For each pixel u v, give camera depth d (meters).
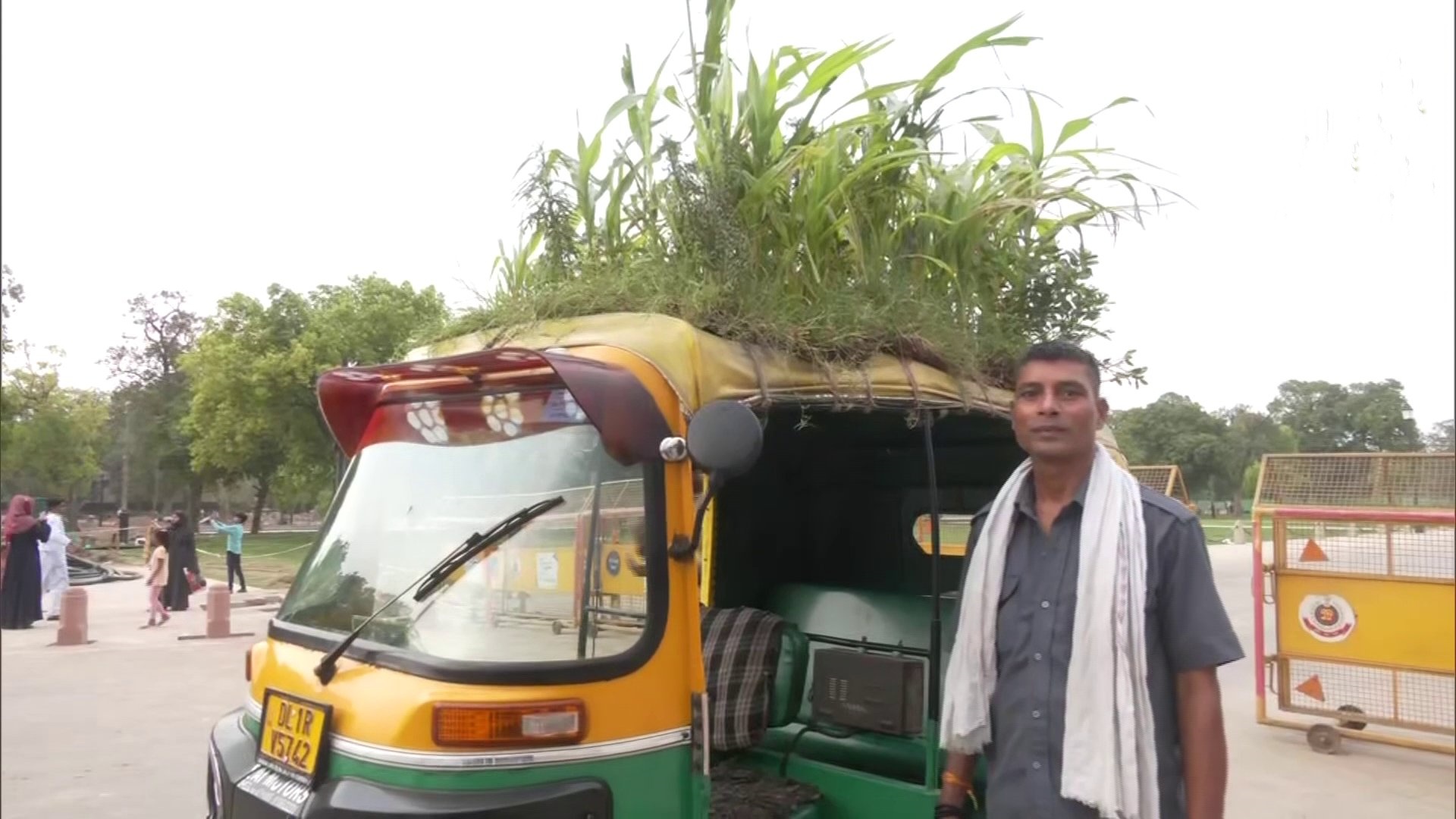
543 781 2.46
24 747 7.19
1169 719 2.27
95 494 58.66
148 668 10.23
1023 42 4.18
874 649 4.03
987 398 3.81
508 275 4.14
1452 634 7.00
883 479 5.04
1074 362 2.44
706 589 4.68
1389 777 6.54
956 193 4.30
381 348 33.91
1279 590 7.75
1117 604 2.22
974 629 2.47
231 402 34.22
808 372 3.20
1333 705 7.48
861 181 3.91
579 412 2.87
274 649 3.09
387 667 2.65
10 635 12.45
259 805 2.71
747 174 3.62
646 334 2.90
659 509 2.71
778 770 3.85
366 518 3.21
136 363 54.41
